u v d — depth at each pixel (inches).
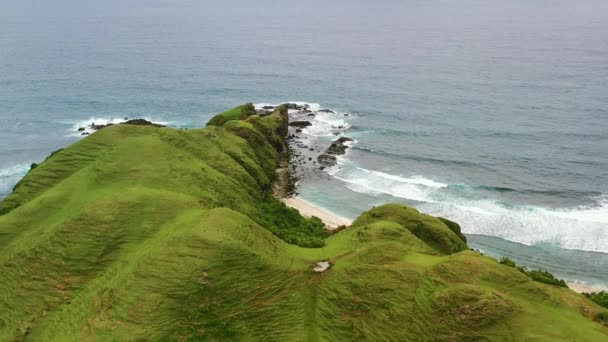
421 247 1560.0
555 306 1136.8
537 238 2187.5
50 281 1386.6
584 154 3068.4
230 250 1365.7
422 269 1294.3
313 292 1331.2
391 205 1903.3
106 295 1277.1
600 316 1130.7
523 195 2591.0
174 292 1244.5
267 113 3981.3
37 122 4119.1
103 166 1974.7
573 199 2517.2
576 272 1950.1
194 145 2354.8
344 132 3686.0
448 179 2837.1
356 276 1328.7
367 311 1229.1
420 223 1784.0
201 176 2041.1
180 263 1310.3
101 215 1557.6
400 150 3282.5
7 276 1446.9
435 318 1137.4
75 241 1475.1
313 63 6437.0
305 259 1486.2
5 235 1657.2
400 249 1438.2
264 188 2500.0
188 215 1612.9
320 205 2581.2
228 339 1187.3
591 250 2079.2
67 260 1430.9
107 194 1763.0
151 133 2359.7
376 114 4111.7
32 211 1747.0
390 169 3011.8
